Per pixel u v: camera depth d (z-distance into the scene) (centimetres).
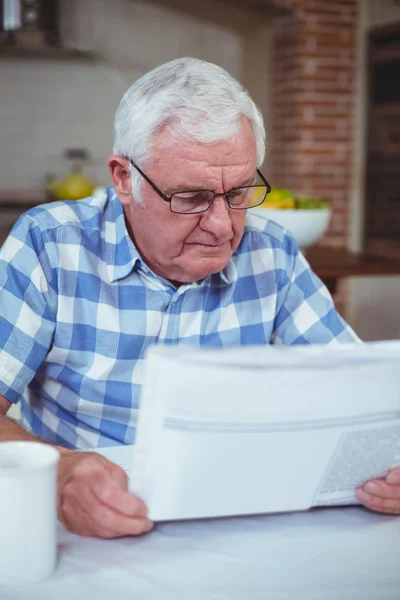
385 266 233
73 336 127
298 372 80
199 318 132
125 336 128
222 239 116
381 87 491
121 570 79
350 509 96
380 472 93
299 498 91
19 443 81
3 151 556
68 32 550
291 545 86
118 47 561
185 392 78
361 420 86
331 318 143
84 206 133
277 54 501
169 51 569
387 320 516
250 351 79
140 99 114
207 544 86
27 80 552
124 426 129
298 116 483
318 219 229
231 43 566
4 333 122
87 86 562
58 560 81
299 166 487
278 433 83
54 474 76
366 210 510
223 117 109
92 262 128
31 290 124
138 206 119
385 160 493
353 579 79
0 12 521
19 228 127
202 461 83
